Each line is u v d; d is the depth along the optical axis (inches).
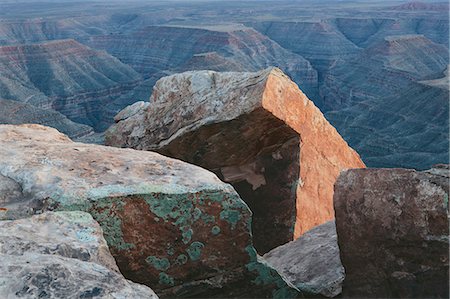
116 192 195.5
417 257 223.8
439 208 217.5
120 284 136.9
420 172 228.7
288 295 228.1
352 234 238.4
